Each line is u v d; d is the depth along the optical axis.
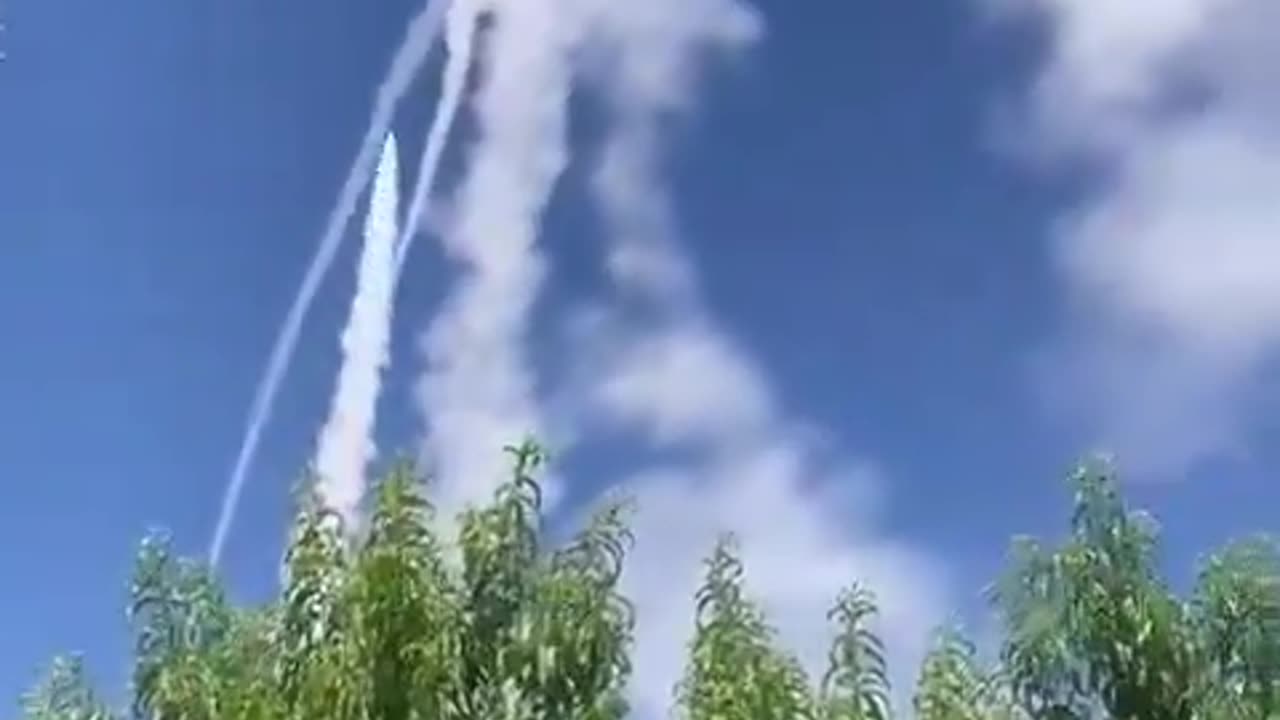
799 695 13.03
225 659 13.25
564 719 12.36
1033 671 14.72
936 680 14.45
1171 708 14.46
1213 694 14.68
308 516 12.70
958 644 14.69
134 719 13.55
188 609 13.80
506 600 12.59
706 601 13.34
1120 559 14.90
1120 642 14.54
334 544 12.59
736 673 12.91
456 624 12.19
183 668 13.01
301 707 11.79
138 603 13.76
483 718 12.17
